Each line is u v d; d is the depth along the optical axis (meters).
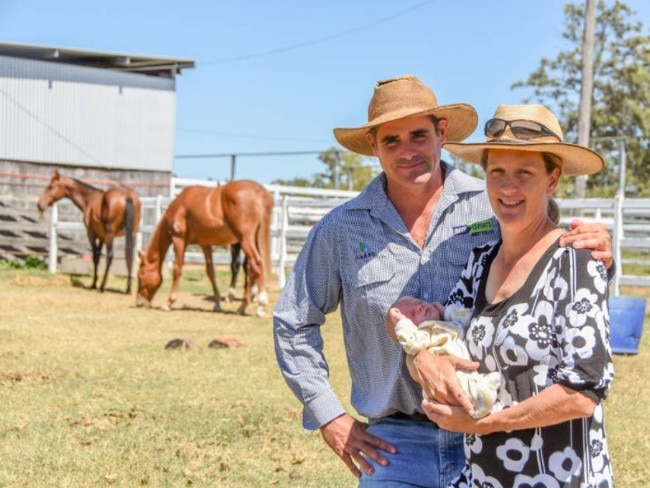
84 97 31.73
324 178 53.03
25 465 5.88
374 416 3.61
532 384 2.79
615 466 5.92
